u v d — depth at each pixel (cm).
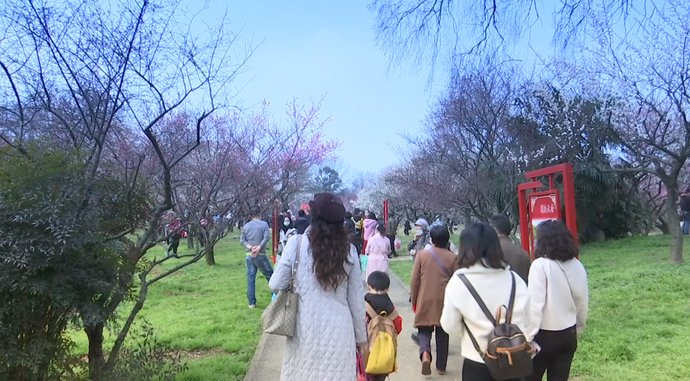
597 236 1931
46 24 443
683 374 524
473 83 1413
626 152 1554
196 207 764
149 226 488
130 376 450
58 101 498
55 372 426
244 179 1070
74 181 415
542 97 1541
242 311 984
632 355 601
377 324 478
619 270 1190
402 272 1569
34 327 403
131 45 465
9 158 416
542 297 391
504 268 340
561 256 398
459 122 1466
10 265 371
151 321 898
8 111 473
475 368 333
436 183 1606
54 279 386
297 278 355
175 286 1308
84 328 429
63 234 379
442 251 605
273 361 665
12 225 383
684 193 2061
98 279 407
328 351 343
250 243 1023
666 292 902
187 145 830
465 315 334
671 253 1198
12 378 400
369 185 5444
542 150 1520
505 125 1505
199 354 711
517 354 310
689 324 714
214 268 1731
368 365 464
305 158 1681
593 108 1482
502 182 1461
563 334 392
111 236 445
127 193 458
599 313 805
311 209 365
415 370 626
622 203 1939
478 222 353
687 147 1152
